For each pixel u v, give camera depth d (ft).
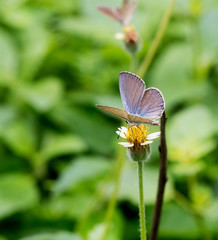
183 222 1.82
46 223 1.89
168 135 1.86
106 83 2.41
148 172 1.82
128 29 1.70
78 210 1.88
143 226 1.45
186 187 1.90
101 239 1.69
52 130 2.23
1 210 1.88
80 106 2.26
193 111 1.88
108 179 1.80
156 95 1.40
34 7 2.86
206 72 2.27
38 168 2.10
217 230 1.81
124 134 1.46
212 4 2.38
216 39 2.25
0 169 2.09
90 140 2.14
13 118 2.24
